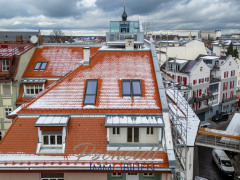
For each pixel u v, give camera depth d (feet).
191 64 175.94
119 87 63.87
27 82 100.12
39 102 60.85
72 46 120.67
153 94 62.23
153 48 74.23
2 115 99.04
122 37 106.83
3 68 98.99
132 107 59.21
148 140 57.62
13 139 55.93
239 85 246.27
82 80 65.92
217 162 119.85
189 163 89.40
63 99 61.41
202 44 223.92
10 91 97.76
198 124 94.63
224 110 209.46
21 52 105.81
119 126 54.29
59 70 107.04
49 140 56.13
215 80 192.54
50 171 52.49
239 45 359.05
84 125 57.41
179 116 63.57
